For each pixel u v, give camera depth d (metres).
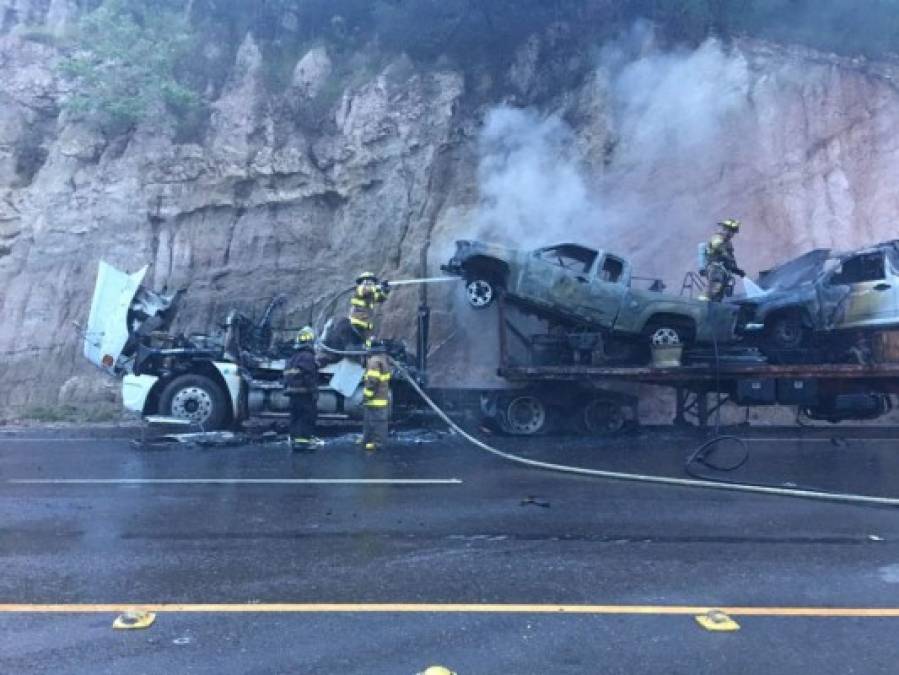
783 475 8.77
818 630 4.32
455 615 4.54
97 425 14.30
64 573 5.31
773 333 12.91
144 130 17.88
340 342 12.52
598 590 4.96
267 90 18.38
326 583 5.10
